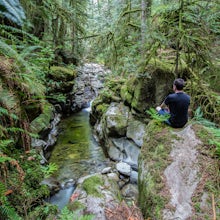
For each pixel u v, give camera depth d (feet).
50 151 17.76
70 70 28.43
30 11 18.19
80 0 28.17
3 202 6.75
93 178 11.81
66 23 27.50
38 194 10.21
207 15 14.76
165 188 8.79
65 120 26.18
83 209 9.34
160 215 8.02
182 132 11.14
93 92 32.99
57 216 9.72
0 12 7.39
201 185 8.45
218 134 9.92
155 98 17.21
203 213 7.57
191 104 15.94
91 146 19.69
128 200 11.87
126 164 15.43
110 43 22.71
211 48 16.75
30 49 12.47
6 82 9.22
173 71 16.90
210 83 17.53
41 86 12.03
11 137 10.15
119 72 23.97
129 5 22.08
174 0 16.28
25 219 8.23
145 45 17.35
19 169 8.16
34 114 12.25
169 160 9.80
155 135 11.50
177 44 15.56
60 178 14.26
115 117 18.51
